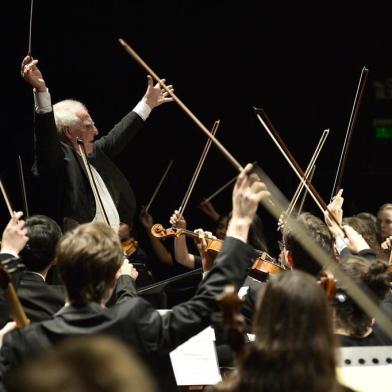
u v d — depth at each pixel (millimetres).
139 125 6633
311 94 11414
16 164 10195
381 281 4168
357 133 11508
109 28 10656
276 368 2744
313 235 4750
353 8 11344
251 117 11328
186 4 10969
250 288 4824
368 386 3488
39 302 4535
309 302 2850
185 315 3586
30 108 10289
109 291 3668
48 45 10406
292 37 11312
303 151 11492
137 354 3535
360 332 4047
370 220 6750
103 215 6102
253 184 3596
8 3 10227
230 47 11180
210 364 4641
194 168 11320
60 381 1799
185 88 11133
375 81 11453
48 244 4641
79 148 6055
